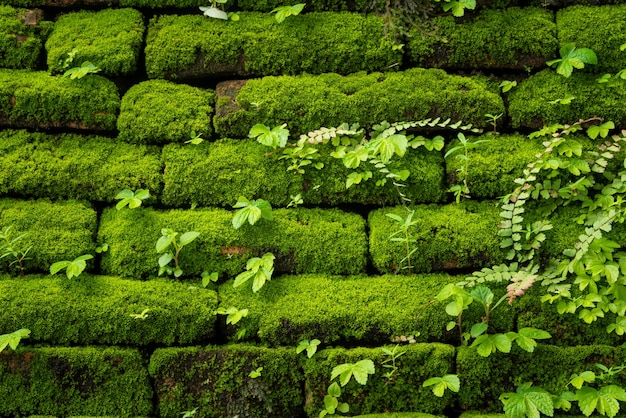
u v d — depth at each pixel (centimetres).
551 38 251
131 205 228
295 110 246
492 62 252
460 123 244
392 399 220
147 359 222
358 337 222
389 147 230
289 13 252
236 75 254
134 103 247
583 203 233
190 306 223
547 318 222
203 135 246
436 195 240
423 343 221
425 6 258
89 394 219
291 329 222
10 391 218
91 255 228
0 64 252
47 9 262
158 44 253
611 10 256
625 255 224
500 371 218
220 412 220
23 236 229
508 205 232
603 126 241
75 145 243
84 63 247
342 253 232
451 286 213
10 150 240
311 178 241
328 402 217
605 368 212
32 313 220
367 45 254
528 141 245
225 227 234
